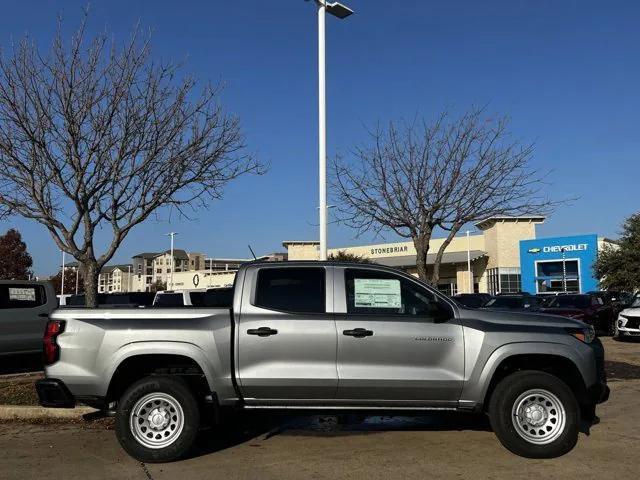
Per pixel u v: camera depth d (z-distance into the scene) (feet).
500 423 19.89
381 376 19.75
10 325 38.88
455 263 204.03
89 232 30.83
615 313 72.69
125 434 19.72
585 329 20.62
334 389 19.80
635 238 121.80
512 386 19.89
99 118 29.50
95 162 30.01
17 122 28.14
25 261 164.35
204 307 20.65
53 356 20.06
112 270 529.45
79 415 25.95
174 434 19.89
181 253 508.94
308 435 23.26
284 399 20.02
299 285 20.76
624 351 52.75
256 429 24.27
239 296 20.61
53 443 22.34
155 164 31.12
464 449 21.06
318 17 37.96
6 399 28.17
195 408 19.94
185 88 31.40
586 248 165.07
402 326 20.03
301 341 19.88
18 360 43.86
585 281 164.76
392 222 44.68
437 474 18.33
